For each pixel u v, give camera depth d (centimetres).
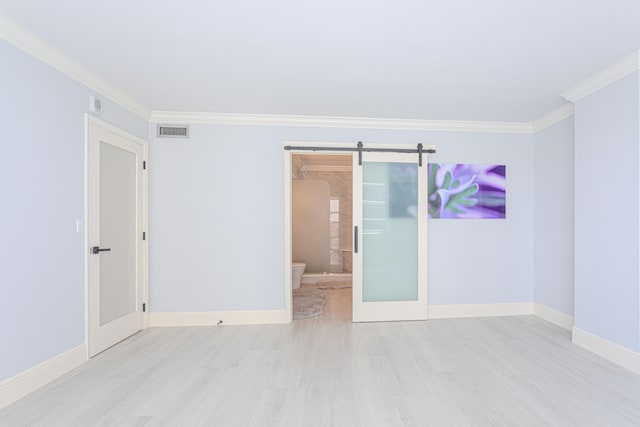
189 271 370
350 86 295
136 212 346
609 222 266
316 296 502
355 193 383
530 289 405
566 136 350
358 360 275
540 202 391
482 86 293
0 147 201
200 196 372
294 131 380
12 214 209
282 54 239
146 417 195
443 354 286
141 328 354
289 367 262
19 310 213
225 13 191
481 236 399
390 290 388
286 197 377
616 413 197
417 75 271
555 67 257
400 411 201
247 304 375
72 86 257
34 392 222
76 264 263
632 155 246
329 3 181
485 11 188
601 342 276
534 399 213
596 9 185
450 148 397
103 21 200
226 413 200
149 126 367
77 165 264
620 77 254
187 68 262
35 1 180
